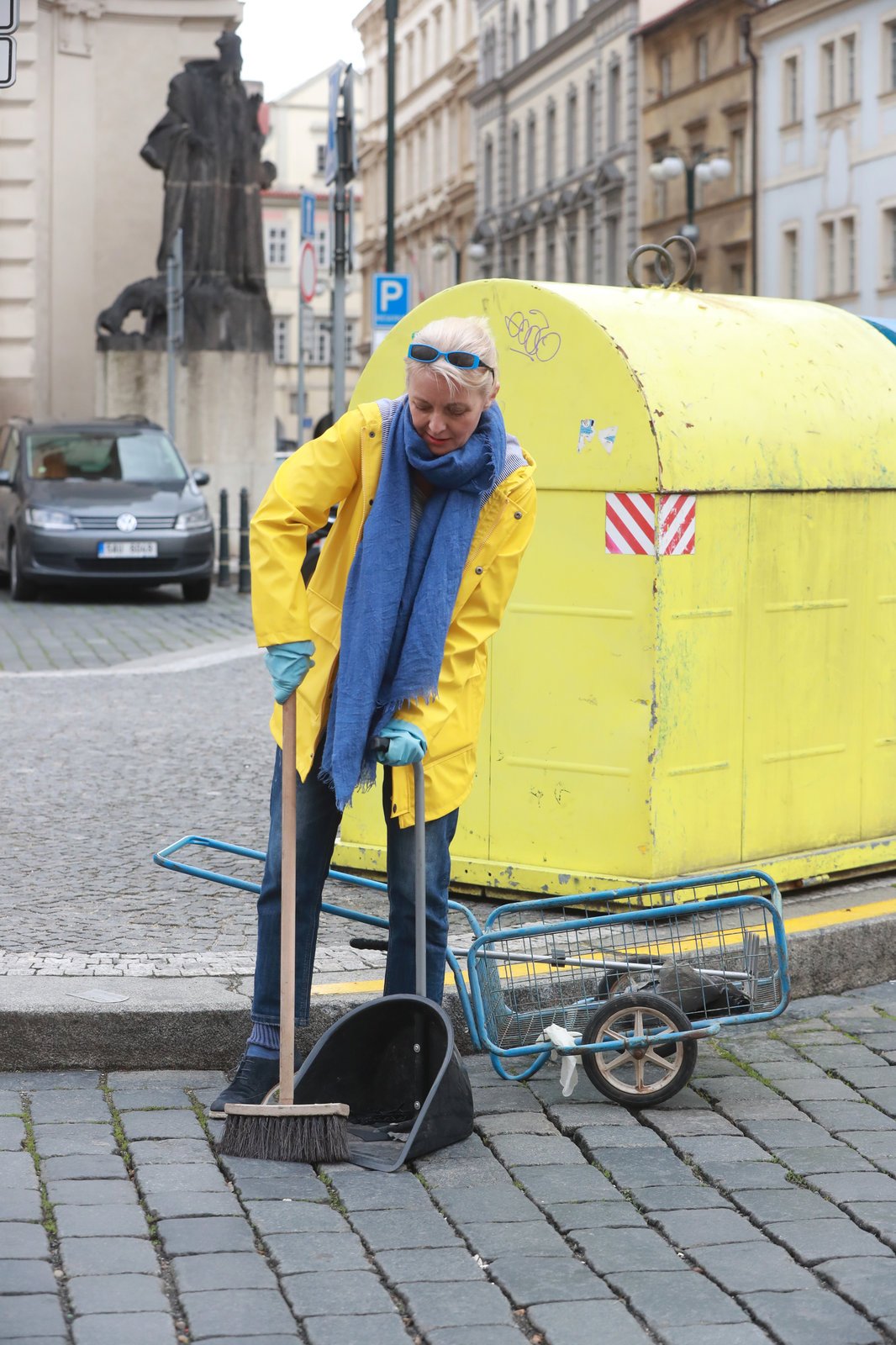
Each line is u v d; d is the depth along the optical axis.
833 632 7.43
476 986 5.45
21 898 7.24
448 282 96.00
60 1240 4.29
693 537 6.82
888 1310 4.01
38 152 32.62
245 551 22.33
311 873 5.16
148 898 7.29
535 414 6.93
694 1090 5.57
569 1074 5.37
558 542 6.92
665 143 67.56
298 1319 3.95
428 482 4.96
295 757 4.93
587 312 6.79
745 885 7.07
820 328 7.66
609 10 70.56
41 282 32.91
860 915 6.93
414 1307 4.01
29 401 32.25
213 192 27.44
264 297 27.91
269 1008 5.17
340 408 19.88
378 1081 5.20
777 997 5.63
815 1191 4.75
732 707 7.05
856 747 7.59
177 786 9.70
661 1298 4.07
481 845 7.21
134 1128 5.04
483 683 5.19
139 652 16.17
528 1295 4.08
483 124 88.25
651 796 6.80
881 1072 5.76
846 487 7.38
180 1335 3.85
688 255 7.54
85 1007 5.57
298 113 119.50
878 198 54.59
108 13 32.84
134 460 21.52
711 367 7.02
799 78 58.56
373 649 4.86
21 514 20.41
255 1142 4.86
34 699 13.00
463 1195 4.67
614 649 6.83
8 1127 5.04
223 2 33.22
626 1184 4.78
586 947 6.20
